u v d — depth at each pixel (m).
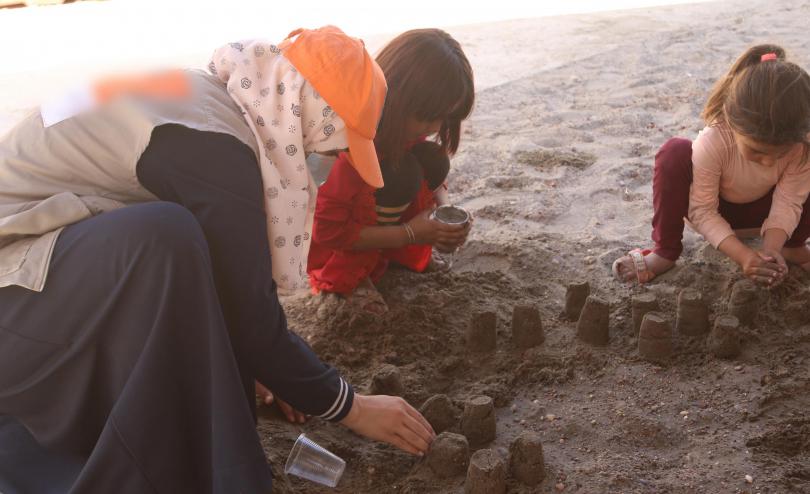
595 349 2.74
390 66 2.63
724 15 7.70
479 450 2.18
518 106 5.29
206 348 1.83
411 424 2.21
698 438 2.32
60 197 1.90
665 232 3.07
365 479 2.26
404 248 3.20
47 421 1.96
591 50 6.62
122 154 1.92
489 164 4.33
